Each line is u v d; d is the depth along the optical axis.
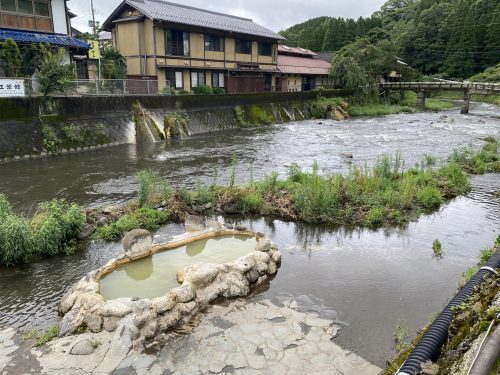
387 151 21.12
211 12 38.62
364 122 35.41
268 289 7.53
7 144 17.73
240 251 8.73
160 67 30.42
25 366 5.43
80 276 8.19
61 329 6.18
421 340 4.92
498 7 67.69
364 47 50.00
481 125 32.53
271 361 5.56
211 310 6.78
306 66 48.56
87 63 29.19
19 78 18.78
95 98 21.64
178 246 8.95
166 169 16.92
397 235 10.25
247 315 6.65
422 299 7.18
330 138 25.89
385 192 12.54
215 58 35.00
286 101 36.56
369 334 6.17
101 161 18.27
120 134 22.39
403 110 45.72
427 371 4.14
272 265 8.10
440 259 8.84
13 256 8.52
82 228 9.95
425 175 14.20
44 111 19.47
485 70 63.91
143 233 8.43
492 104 55.22
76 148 20.08
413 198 12.44
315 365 5.49
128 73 31.95
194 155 19.98
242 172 16.44
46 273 8.30
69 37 25.55
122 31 31.72
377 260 8.81
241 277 7.37
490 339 3.60
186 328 6.27
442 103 53.75
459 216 11.58
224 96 29.91
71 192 13.67
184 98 26.77
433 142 24.11
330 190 12.01
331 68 48.59
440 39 73.31
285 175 15.78
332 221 11.09
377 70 50.09
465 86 42.84
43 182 14.80
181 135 25.25
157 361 5.53
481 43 67.88
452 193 13.38
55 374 5.28
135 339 5.84
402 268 8.41
